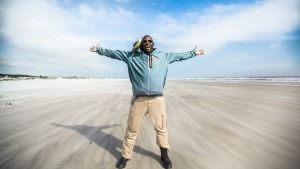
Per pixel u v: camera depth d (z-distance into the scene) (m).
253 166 2.92
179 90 14.01
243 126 4.87
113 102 8.26
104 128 4.70
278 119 5.52
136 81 2.91
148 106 2.94
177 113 6.25
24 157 3.18
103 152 3.39
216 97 9.98
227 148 3.54
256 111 6.57
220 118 5.62
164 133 2.99
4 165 2.92
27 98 9.43
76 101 8.53
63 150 3.46
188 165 2.95
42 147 3.58
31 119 5.50
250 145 3.68
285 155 3.27
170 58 3.07
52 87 16.53
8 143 3.76
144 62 2.88
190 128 4.71
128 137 2.97
